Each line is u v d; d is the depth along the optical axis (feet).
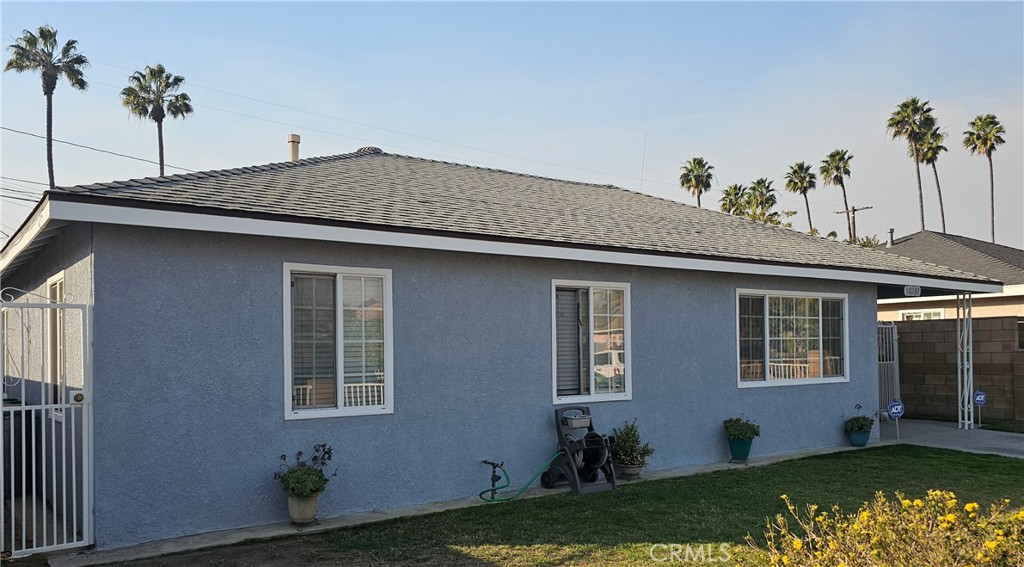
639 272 33.86
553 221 33.47
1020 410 50.72
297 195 27.09
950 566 12.46
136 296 22.26
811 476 31.91
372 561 20.45
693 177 163.73
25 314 33.32
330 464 25.35
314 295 25.64
